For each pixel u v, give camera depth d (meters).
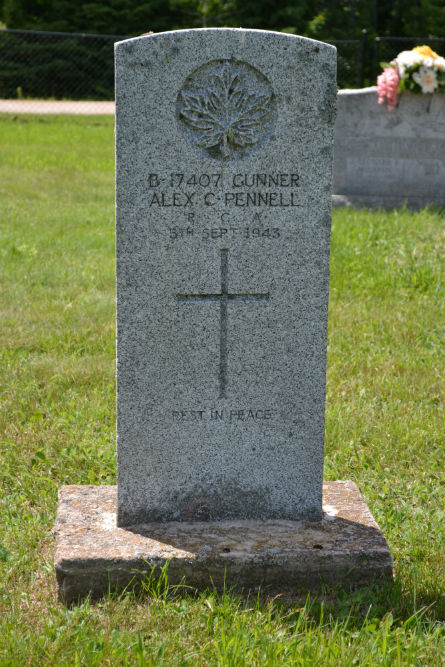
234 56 3.32
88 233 9.62
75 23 29.23
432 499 4.27
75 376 5.61
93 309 6.90
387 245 8.52
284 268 3.53
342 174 10.78
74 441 4.72
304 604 3.33
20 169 13.77
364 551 3.42
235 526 3.65
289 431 3.68
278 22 29.23
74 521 3.63
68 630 3.08
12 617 3.15
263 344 3.60
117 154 3.35
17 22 29.12
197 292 3.52
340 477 4.48
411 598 3.35
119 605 3.24
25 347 6.11
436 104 10.38
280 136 3.41
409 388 5.54
